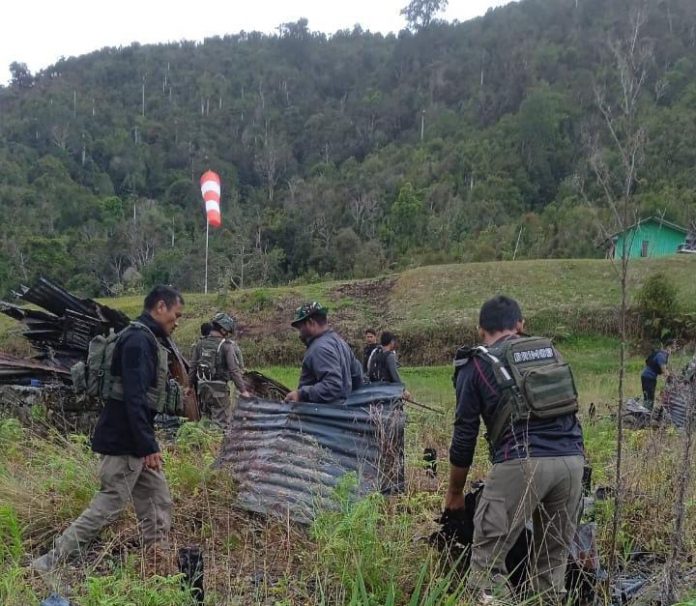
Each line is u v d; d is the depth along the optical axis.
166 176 101.50
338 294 37.00
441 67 121.19
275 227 65.94
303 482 4.27
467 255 57.28
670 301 27.58
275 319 33.94
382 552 3.26
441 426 7.82
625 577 3.58
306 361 4.93
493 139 88.81
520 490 3.01
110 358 3.69
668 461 4.42
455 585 3.25
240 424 4.98
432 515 3.87
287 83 136.00
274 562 3.59
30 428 7.04
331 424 4.56
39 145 102.12
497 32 123.81
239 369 8.42
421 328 30.95
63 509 4.23
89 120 112.31
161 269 58.41
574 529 3.19
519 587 3.15
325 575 3.15
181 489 4.66
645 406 9.41
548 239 54.69
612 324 28.72
